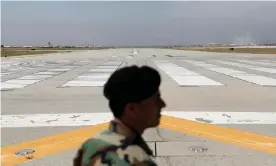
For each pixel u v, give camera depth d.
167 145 6.06
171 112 9.28
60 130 7.36
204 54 65.00
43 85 16.03
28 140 6.54
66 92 13.59
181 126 7.60
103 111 9.56
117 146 1.20
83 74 22.06
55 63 35.69
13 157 5.49
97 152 1.20
